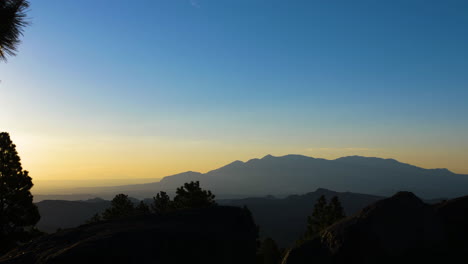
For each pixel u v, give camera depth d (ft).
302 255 41.09
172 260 33.60
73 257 30.35
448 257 38.19
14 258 35.24
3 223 108.68
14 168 112.37
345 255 38.93
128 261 31.19
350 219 41.98
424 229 41.32
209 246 37.70
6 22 27.73
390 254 38.73
